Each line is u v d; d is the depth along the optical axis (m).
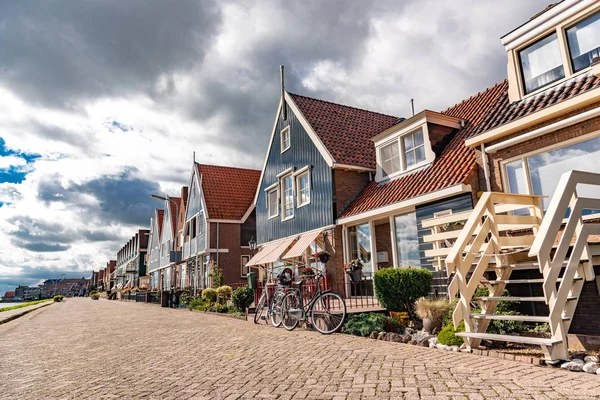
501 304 8.11
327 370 5.57
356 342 7.83
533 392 4.08
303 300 10.59
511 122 9.86
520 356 5.70
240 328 11.46
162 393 4.94
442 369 5.24
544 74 10.02
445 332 7.19
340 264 15.55
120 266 87.38
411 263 12.98
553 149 9.34
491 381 4.56
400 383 4.68
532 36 10.20
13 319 20.84
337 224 15.61
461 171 11.46
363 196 15.46
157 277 48.22
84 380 5.95
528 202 8.30
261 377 5.43
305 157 17.95
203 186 29.89
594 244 7.25
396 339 7.90
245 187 31.14
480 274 7.12
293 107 18.95
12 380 6.25
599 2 8.74
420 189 12.40
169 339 10.00
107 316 20.00
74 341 10.62
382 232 15.60
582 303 7.93
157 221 50.31
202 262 29.89
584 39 9.19
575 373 4.85
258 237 22.19
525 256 7.92
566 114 8.96
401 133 14.50
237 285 25.53
